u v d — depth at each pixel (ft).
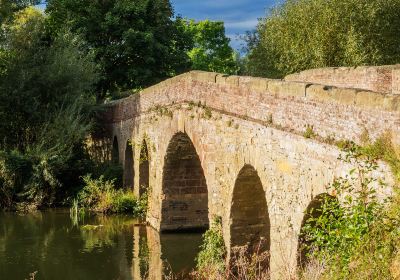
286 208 36.37
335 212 26.40
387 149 25.57
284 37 98.12
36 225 76.33
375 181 26.45
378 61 86.12
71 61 102.42
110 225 75.82
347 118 28.99
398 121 24.86
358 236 24.43
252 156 41.75
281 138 36.83
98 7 122.62
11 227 75.20
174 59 127.03
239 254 46.88
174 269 55.26
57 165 89.30
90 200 87.51
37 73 99.14
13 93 95.61
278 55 102.32
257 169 40.91
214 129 49.88
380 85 47.19
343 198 28.71
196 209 71.72
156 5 124.26
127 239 67.92
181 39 133.39
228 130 46.50
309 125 33.12
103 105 107.34
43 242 66.69
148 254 60.95
